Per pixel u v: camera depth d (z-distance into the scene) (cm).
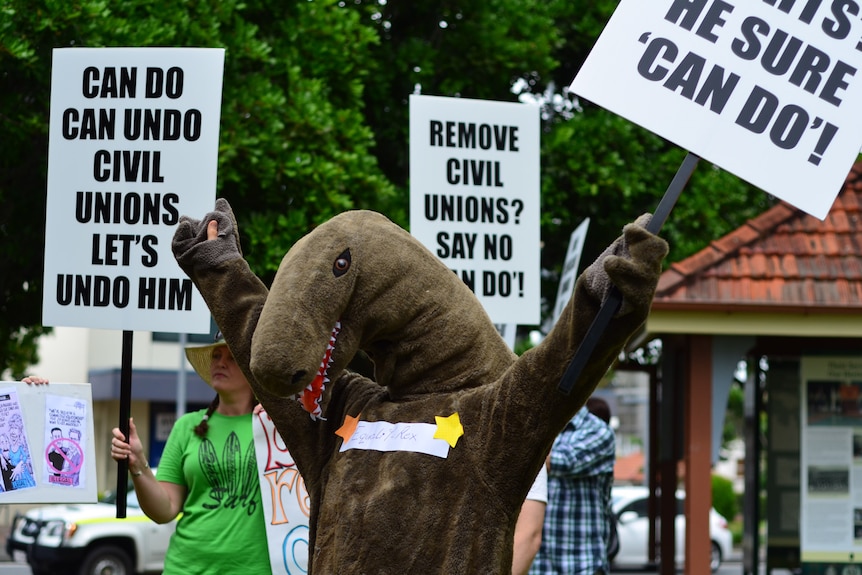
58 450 495
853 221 1025
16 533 1695
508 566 327
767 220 1027
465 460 327
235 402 515
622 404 4747
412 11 1255
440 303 341
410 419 337
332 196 1007
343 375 373
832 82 347
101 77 506
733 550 2895
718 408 986
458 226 629
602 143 1252
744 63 348
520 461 321
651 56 349
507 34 1241
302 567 493
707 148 344
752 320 973
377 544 325
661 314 971
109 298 500
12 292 1120
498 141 639
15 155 973
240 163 983
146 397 3111
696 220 1288
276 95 993
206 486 506
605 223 1293
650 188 1294
